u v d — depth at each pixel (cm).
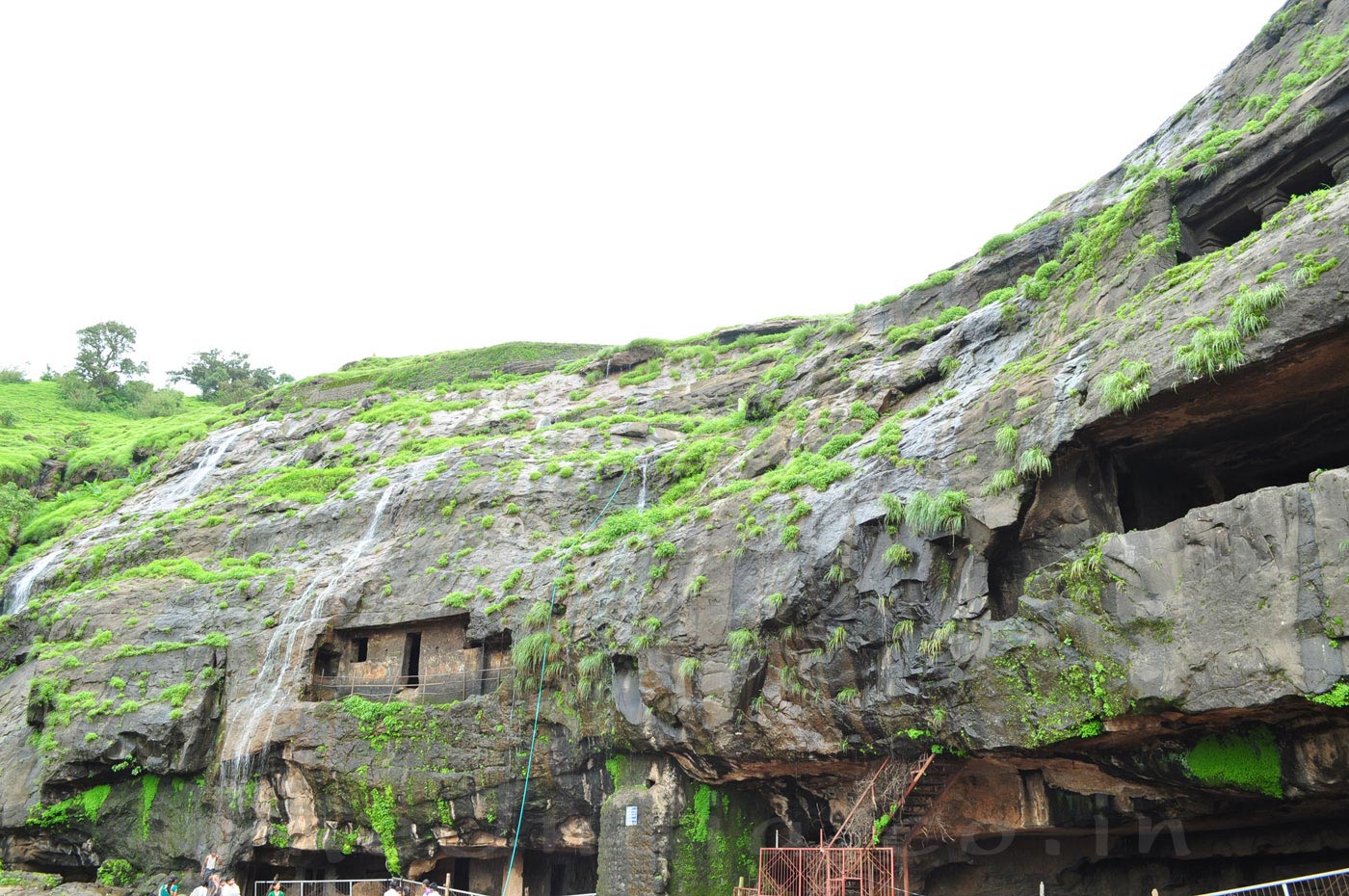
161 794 3466
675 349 5412
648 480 3759
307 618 3594
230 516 4594
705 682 2472
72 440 7806
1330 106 2270
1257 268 1844
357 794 3136
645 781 2683
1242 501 1662
